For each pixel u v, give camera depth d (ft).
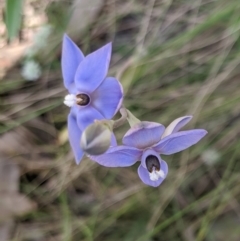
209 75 0.69
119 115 0.67
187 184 0.72
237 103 0.69
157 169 0.40
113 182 0.71
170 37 0.70
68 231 0.68
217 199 0.71
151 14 0.70
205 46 0.70
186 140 0.40
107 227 0.70
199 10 0.70
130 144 0.40
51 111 0.70
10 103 0.69
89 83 0.41
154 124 0.39
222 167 0.72
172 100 0.70
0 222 0.68
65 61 0.41
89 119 0.42
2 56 0.69
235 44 0.70
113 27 0.71
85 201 0.70
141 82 0.69
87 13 0.69
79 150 0.42
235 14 0.67
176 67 0.70
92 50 0.72
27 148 0.69
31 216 0.69
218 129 0.70
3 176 0.68
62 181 0.69
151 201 0.70
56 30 0.69
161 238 0.71
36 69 0.68
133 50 0.70
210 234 0.71
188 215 0.72
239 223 0.71
